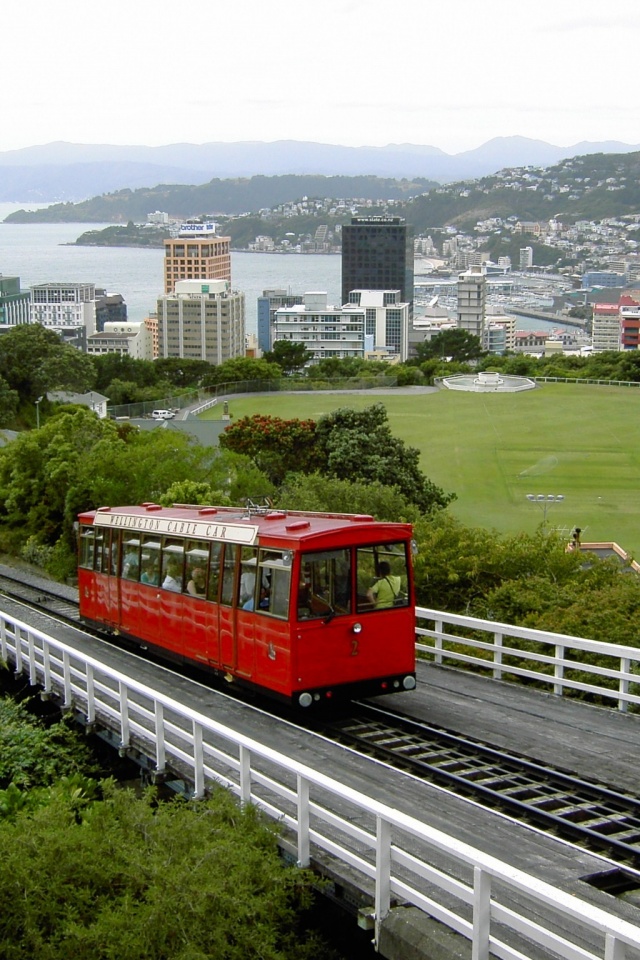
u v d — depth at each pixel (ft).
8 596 126.72
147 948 36.65
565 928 35.94
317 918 41.83
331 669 62.18
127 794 44.93
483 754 56.44
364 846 42.65
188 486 140.67
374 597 63.67
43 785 58.85
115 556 85.81
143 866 38.55
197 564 72.18
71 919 38.37
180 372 521.24
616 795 49.19
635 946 26.78
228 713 64.13
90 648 88.58
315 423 220.64
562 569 104.01
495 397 411.95
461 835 43.88
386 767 52.85
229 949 37.09
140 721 61.98
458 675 74.59
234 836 40.78
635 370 474.08
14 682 79.61
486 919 32.24
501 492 262.47
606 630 80.59
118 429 189.47
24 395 337.31
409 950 35.40
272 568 63.16
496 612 94.22
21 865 39.29
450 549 108.47
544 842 43.27
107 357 494.59
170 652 76.79
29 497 166.30
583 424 352.49
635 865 42.70
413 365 595.88
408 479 204.85
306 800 40.98
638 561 172.96
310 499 148.36
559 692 67.87
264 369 463.42
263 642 63.82
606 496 257.14
